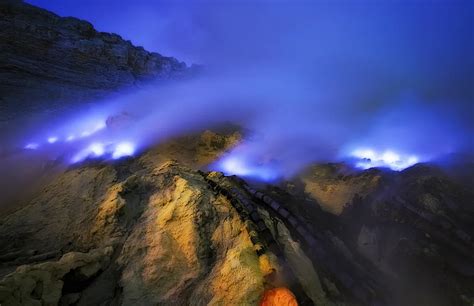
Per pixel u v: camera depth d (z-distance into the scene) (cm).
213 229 1404
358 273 1328
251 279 1061
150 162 2355
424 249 1437
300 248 1399
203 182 1888
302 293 1046
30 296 949
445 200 1716
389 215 1720
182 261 1239
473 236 1470
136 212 1580
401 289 1303
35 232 1566
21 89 3706
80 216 1622
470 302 1171
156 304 1073
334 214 1880
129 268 1204
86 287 1159
